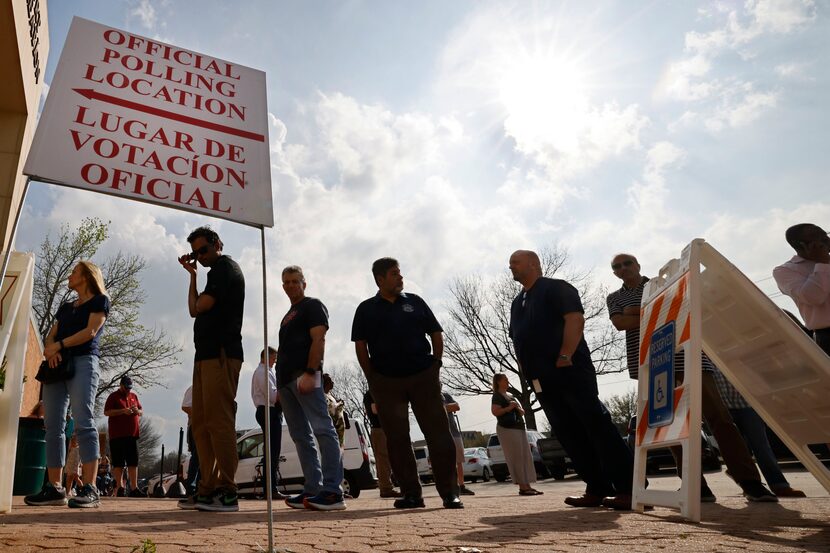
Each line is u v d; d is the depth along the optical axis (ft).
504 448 23.04
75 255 77.77
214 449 13.41
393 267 14.73
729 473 13.21
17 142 20.27
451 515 11.92
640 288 16.17
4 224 19.30
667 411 9.68
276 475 24.32
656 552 6.23
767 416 9.73
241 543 7.60
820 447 28.35
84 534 8.38
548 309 13.23
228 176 8.11
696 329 8.77
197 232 14.34
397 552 6.75
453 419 25.99
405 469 14.60
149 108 7.99
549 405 13.46
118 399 27.22
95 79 7.83
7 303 12.49
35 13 19.81
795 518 9.14
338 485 14.75
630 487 11.97
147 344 81.82
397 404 14.65
